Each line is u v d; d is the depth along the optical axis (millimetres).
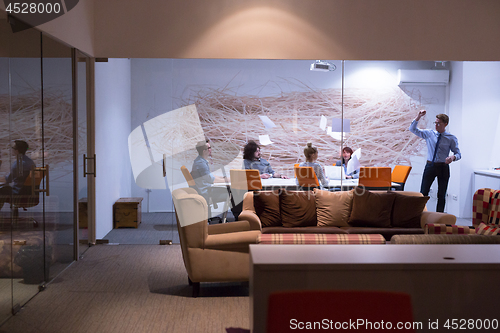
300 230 4164
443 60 5148
